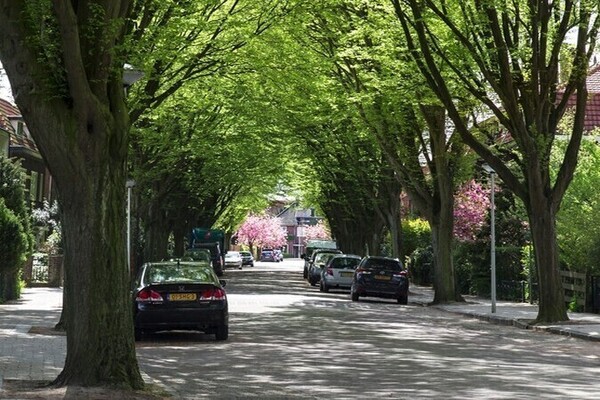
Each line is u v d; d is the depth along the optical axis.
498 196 45.00
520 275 41.31
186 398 12.04
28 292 39.12
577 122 26.89
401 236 50.28
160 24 20.44
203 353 18.03
